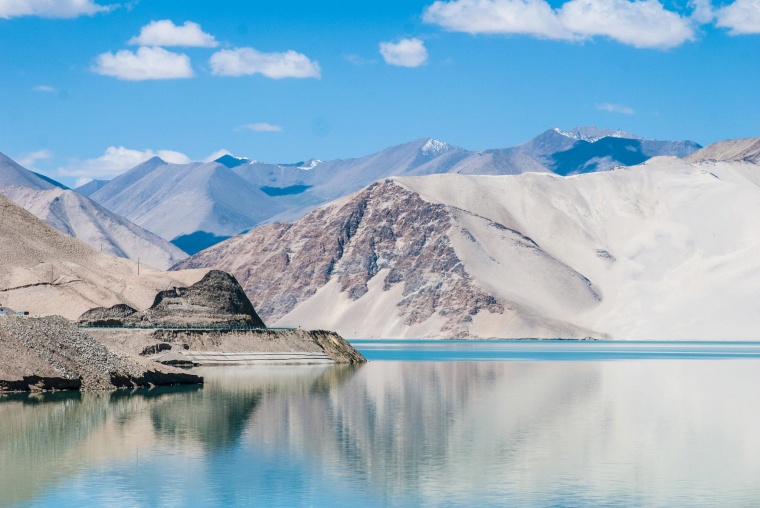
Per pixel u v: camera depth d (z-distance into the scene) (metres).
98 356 123.50
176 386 126.19
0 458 69.62
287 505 56.38
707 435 82.50
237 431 82.75
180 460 69.12
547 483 62.12
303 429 84.38
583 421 91.38
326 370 168.00
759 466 67.94
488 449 74.31
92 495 58.44
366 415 94.75
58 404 101.06
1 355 112.88
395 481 62.47
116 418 90.31
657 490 60.34
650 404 107.94
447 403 106.81
